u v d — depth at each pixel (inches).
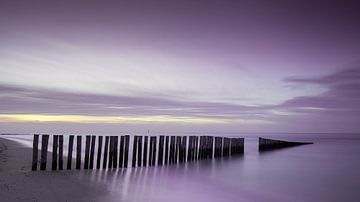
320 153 1572.3
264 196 553.3
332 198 576.1
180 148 875.4
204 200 481.1
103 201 416.5
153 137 783.7
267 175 794.8
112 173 621.3
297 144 2319.1
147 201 438.6
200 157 994.1
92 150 641.6
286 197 559.8
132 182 551.8
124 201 425.7
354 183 729.0
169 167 788.0
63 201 393.7
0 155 731.4
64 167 640.4
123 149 706.2
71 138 614.9
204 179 658.2
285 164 1045.2
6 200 373.4
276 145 1828.2
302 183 708.7
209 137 1043.3
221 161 1007.0
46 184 468.4
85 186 482.9
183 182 605.3
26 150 906.7
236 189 589.9
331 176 829.8
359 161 1195.3
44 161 578.2
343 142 3127.5
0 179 471.8
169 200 458.6
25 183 460.4
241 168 884.0
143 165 764.0
